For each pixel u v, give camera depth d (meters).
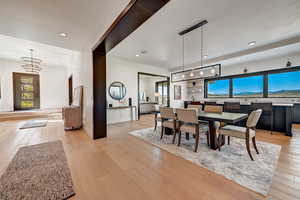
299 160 2.05
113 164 2.01
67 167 1.91
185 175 1.72
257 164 1.96
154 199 1.32
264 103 3.70
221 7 2.07
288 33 2.98
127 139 3.19
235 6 2.04
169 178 1.66
